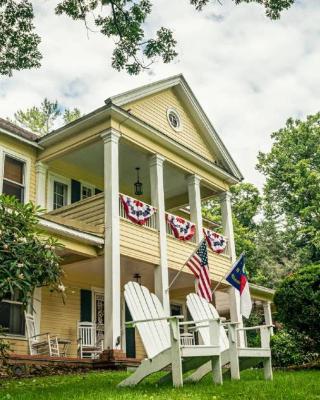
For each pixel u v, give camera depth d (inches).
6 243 221.0
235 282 378.6
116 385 227.8
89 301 527.5
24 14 329.1
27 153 484.7
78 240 404.5
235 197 1253.7
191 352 208.7
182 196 653.3
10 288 209.9
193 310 277.9
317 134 1268.5
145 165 549.0
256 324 799.7
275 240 1205.1
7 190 459.2
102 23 337.7
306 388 209.2
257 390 195.3
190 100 571.5
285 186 1258.0
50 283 237.1
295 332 389.4
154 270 466.6
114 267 402.0
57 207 514.9
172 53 341.1
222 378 242.2
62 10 329.1
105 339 382.6
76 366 362.3
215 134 593.0
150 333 229.9
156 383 228.2
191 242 523.8
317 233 1034.7
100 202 438.6
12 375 308.8
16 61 340.2
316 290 354.0
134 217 442.3
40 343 405.4
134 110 490.3
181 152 523.8
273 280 1029.2
